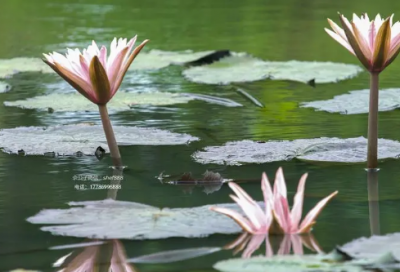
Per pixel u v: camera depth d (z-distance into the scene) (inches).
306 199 214.4
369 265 147.6
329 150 274.4
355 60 526.6
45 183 236.4
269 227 178.9
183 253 166.7
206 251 167.3
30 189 228.7
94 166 259.1
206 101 387.9
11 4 896.3
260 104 374.9
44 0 938.1
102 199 215.3
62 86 438.0
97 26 680.4
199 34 640.4
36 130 310.5
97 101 254.1
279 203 178.4
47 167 258.4
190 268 156.5
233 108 367.9
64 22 713.6
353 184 230.5
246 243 171.5
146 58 507.5
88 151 278.5
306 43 592.4
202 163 260.2
